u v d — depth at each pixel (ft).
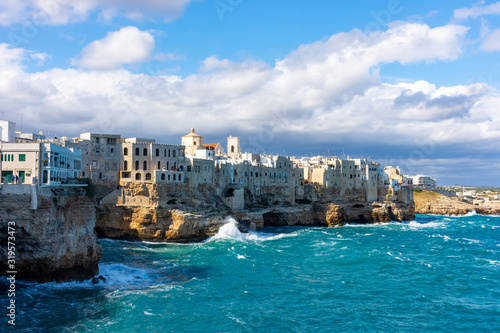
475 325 170.40
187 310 177.99
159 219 332.80
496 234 435.12
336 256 293.02
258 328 162.61
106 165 346.33
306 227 470.80
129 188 341.00
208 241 341.21
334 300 197.67
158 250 301.43
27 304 171.94
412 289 216.74
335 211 497.05
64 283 199.82
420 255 304.30
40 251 184.14
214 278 228.84
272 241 358.02
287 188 506.07
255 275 237.45
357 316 177.88
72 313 167.12
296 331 161.38
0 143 190.19
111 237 341.82
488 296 206.49
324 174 523.70
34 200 177.06
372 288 217.36
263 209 432.25
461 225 527.40
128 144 349.82
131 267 245.45
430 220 595.88
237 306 185.37
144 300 187.21
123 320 163.22
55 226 191.52
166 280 222.28
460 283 228.63
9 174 189.47
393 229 470.39
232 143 563.07
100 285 204.74
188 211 344.69
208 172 398.62
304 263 270.26
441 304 193.88
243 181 442.50
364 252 309.01
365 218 540.52
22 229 177.27
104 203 340.59
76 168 242.78
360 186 554.05
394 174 633.20
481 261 284.61
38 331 149.07
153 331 155.43
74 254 204.23
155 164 357.41
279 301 194.49
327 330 163.32
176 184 355.97
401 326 168.66
